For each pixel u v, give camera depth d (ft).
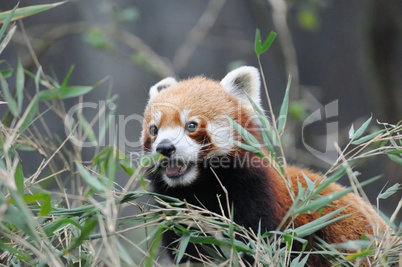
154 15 85.15
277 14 59.67
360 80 88.33
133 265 24.48
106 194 22.38
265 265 25.14
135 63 60.59
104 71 81.87
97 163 25.75
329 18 89.35
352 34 88.53
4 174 22.18
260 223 28.50
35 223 22.75
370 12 62.75
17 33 61.72
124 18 62.23
